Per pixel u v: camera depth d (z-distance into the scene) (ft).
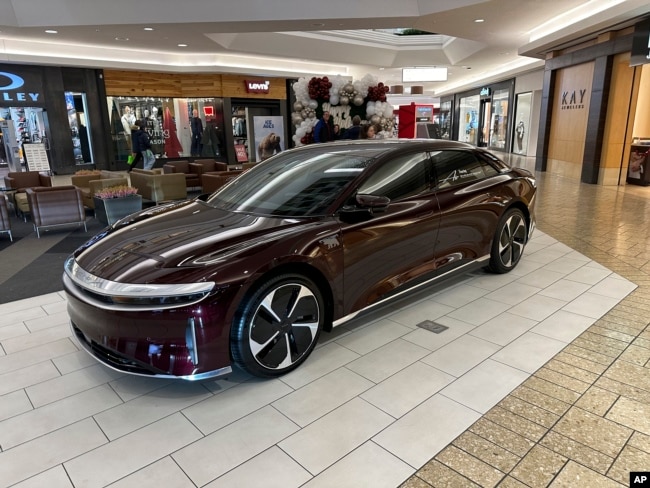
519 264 15.17
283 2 28.48
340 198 9.52
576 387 8.03
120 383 8.57
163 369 7.39
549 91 42.29
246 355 7.86
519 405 7.54
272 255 7.97
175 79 49.42
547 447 6.55
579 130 37.88
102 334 7.73
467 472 6.10
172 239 8.84
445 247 11.39
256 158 54.24
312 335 8.84
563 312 11.23
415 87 54.54
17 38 36.58
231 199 11.07
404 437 6.83
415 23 31.48
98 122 45.62
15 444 6.88
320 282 9.03
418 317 11.11
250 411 7.55
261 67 52.49
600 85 33.60
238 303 7.61
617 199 27.96
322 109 24.86
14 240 21.31
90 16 29.04
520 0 27.25
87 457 6.57
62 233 22.74
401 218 10.13
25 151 39.75
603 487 5.80
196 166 37.45
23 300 13.20
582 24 30.76
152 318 7.27
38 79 41.09
